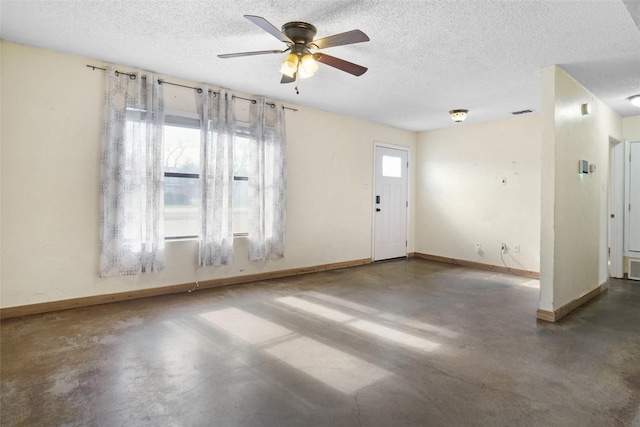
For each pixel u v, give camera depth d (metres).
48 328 2.91
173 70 3.71
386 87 4.12
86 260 3.49
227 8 2.49
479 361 2.42
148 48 3.19
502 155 5.59
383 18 2.55
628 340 2.80
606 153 4.51
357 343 2.71
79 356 2.42
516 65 3.37
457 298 3.97
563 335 2.89
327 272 5.31
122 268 3.59
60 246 3.36
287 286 4.42
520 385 2.11
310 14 2.51
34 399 1.91
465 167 6.07
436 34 2.78
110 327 2.95
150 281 3.86
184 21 2.70
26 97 3.18
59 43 3.12
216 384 2.09
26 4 2.49
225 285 4.40
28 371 2.21
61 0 2.43
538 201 5.19
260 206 4.55
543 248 3.30
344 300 3.84
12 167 3.13
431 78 3.78
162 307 3.50
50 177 3.30
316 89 4.25
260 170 4.53
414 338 2.81
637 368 2.33
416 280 4.84
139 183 3.65
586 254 3.94
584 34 2.72
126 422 1.73
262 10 2.49
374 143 6.08
